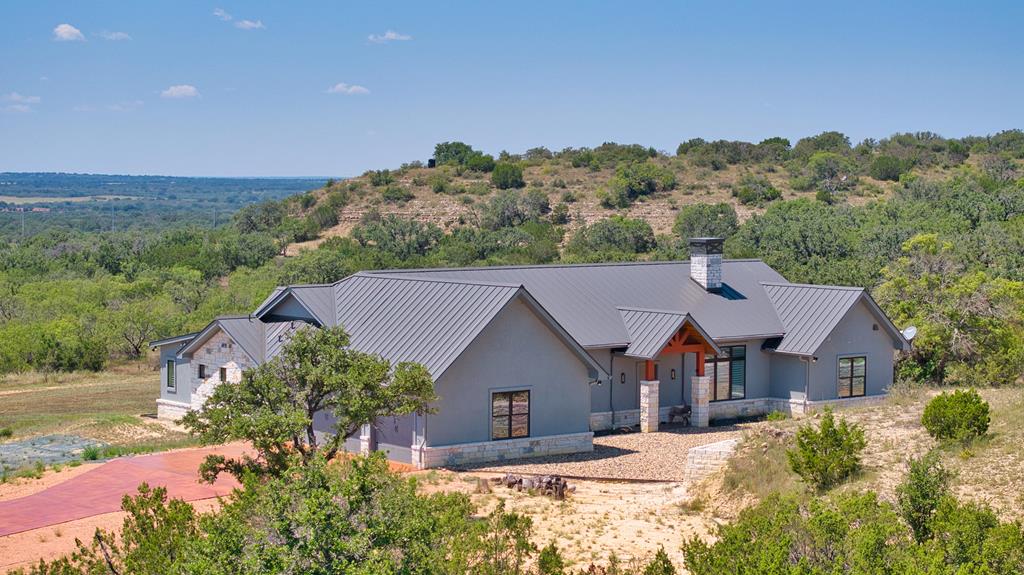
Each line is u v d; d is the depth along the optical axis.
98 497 21.83
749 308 33.97
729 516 19.61
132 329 53.25
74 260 89.25
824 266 54.25
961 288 35.09
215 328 33.09
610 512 20.27
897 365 35.69
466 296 27.19
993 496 17.36
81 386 44.41
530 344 26.95
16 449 29.75
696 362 31.47
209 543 11.40
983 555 12.36
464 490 22.27
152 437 31.72
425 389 19.98
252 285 65.19
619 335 30.55
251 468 18.64
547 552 13.94
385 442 26.34
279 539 11.55
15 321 56.28
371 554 11.13
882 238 62.81
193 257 86.50
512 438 26.69
